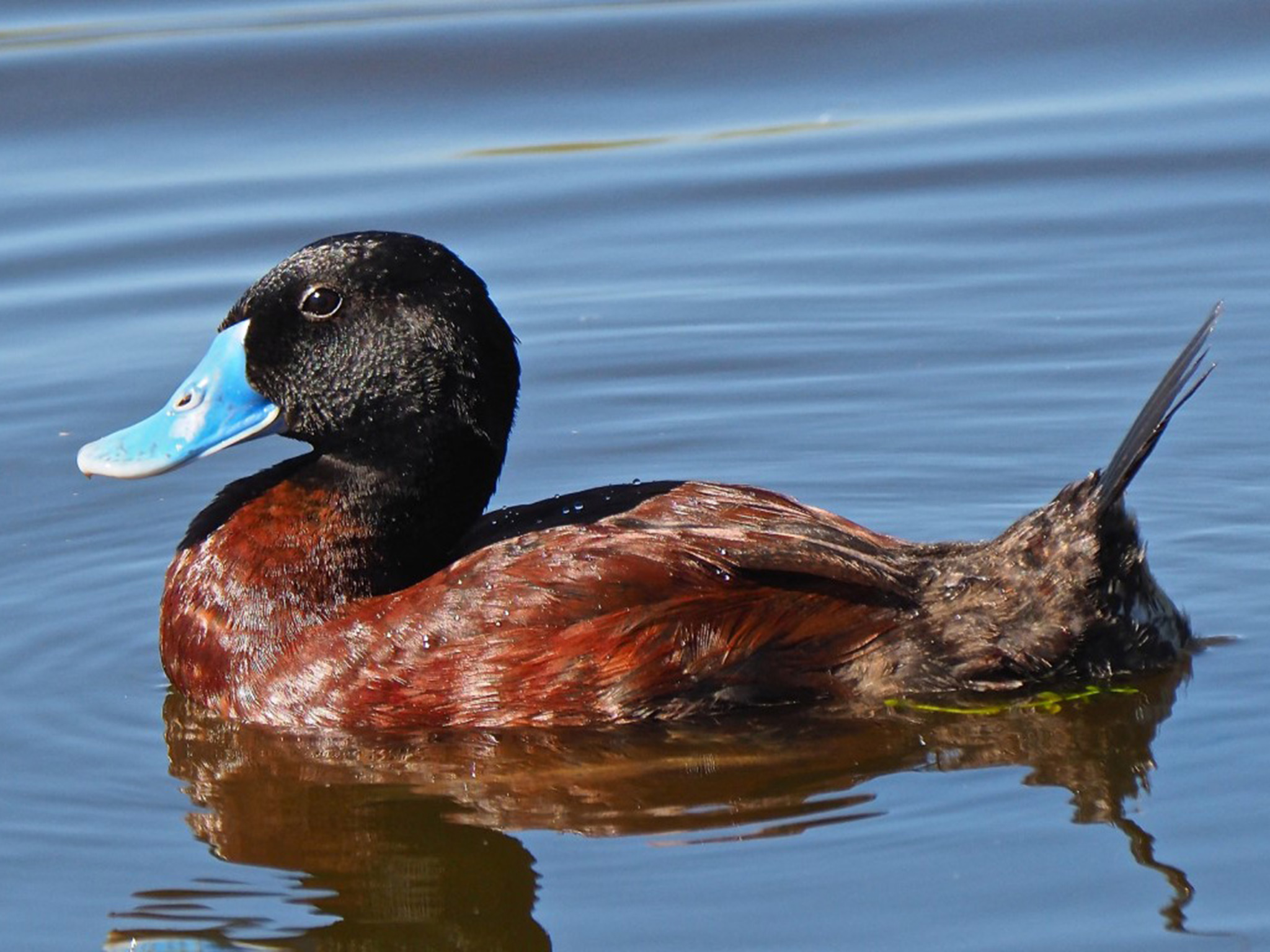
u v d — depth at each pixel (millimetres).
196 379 10695
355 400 10391
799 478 13305
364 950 8234
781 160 18234
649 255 16766
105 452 10609
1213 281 15867
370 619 10117
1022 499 12906
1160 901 8141
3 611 11656
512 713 9875
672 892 8383
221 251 16641
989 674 9875
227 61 19984
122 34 20734
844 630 9898
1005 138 18422
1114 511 9922
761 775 9430
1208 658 10422
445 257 10445
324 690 10086
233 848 9016
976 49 20172
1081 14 20703
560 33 20578
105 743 10086
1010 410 14156
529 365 15031
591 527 10125
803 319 15625
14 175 18000
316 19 21125
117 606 11734
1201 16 20438
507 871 8688
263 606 10328
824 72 19812
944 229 17016
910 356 15000
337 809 9352
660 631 9766
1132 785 9172
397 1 21641
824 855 8641
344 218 17109
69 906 8539
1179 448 13414
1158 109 18750
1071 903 8148
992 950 7824
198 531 10758
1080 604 9859
